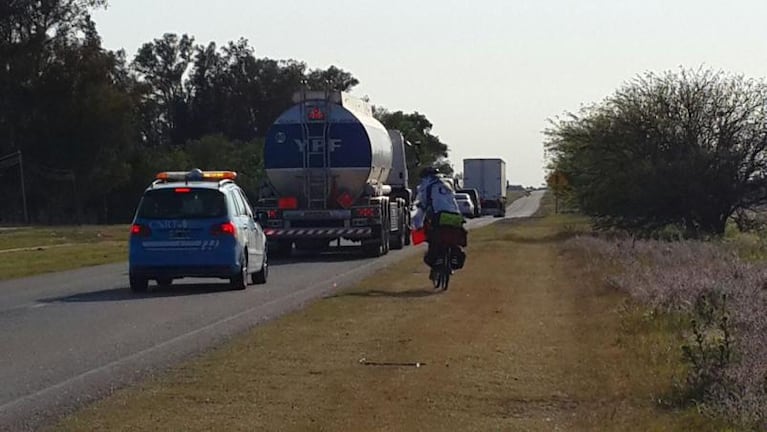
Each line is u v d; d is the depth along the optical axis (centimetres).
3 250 4225
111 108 8381
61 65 8288
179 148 9888
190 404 1001
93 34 8488
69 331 1570
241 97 11831
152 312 1805
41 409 1006
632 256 2639
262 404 998
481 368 1172
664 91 4400
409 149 4581
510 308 1730
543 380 1108
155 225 2164
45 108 8288
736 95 4322
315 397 1027
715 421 900
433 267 2069
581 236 4025
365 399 1016
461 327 1490
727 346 1108
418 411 971
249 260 2258
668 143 4400
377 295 1959
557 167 5075
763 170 4275
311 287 2245
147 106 9969
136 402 1012
